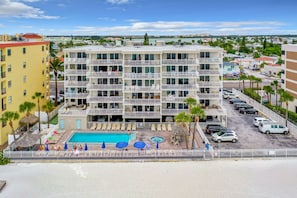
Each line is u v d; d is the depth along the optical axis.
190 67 57.81
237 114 67.75
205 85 59.31
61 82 108.75
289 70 68.12
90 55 58.69
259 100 77.44
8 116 43.56
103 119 59.50
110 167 39.66
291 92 67.12
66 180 36.09
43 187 34.41
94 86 58.12
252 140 50.09
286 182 35.62
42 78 67.12
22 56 56.41
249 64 149.88
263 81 109.56
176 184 35.00
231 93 85.94
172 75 57.19
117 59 58.72
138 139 50.06
